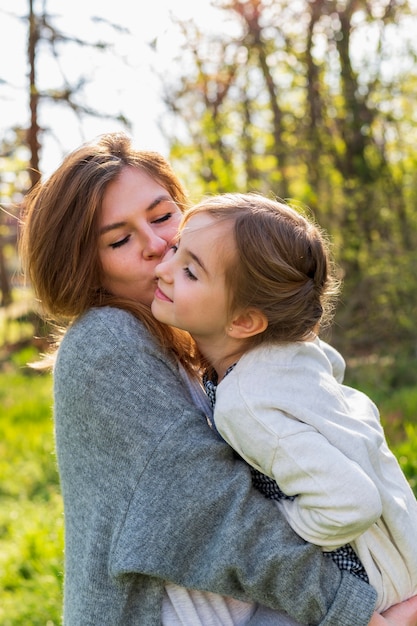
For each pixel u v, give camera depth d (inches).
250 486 67.3
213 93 328.8
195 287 70.4
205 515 66.6
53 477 229.0
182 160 331.6
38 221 78.0
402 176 345.4
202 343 74.7
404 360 301.7
